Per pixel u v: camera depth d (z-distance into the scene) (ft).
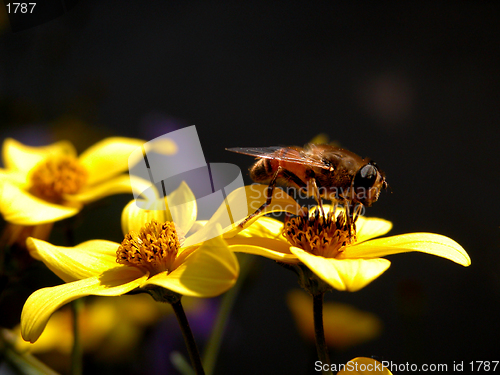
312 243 0.29
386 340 0.56
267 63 1.11
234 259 0.26
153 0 1.30
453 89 1.02
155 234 0.29
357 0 1.32
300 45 1.17
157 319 0.38
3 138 0.44
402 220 0.75
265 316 0.63
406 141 0.93
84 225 0.40
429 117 0.97
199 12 1.27
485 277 0.65
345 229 0.29
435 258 0.73
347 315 0.38
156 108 0.93
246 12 1.28
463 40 1.14
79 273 0.29
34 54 0.48
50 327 0.36
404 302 0.35
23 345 0.31
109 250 0.30
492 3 1.25
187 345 0.27
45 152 0.42
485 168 0.85
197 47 1.14
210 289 0.26
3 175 0.38
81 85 0.47
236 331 0.38
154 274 0.28
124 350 0.37
